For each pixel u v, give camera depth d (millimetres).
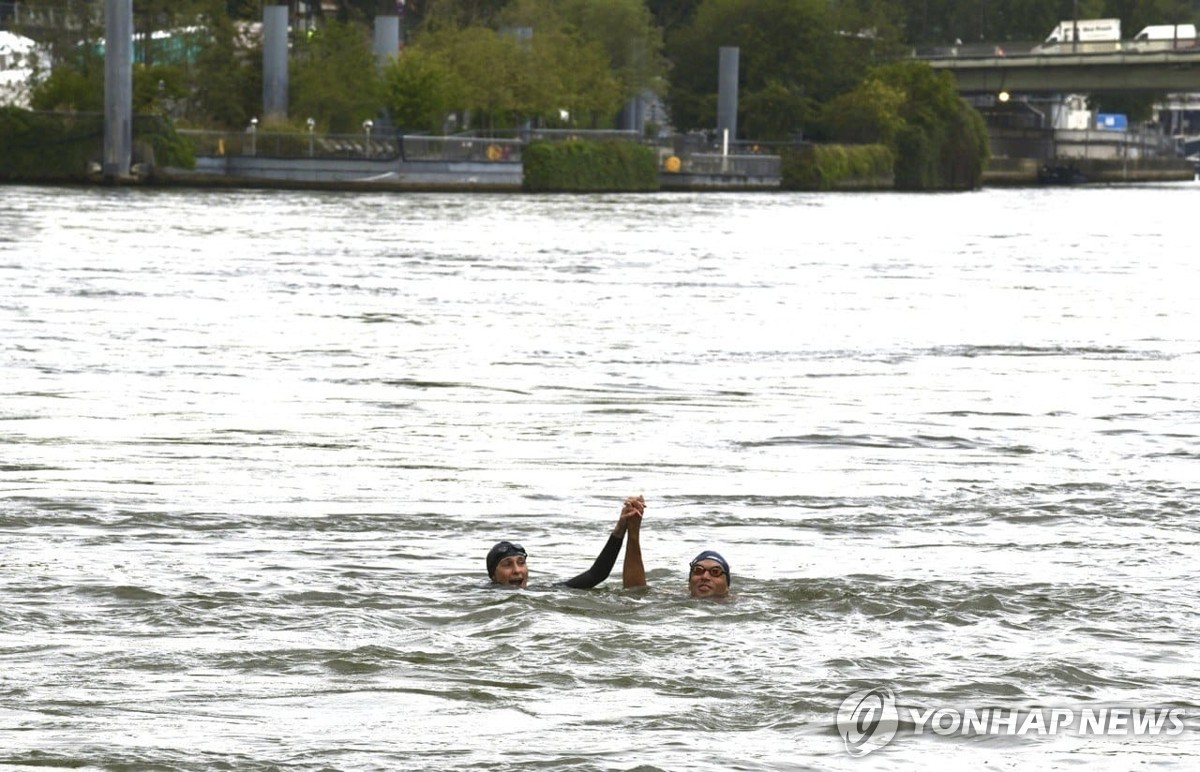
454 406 44625
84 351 54406
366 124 195125
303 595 24281
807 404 45969
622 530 24859
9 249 94312
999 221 166125
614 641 22016
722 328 65312
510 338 60750
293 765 17297
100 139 182000
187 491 32469
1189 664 21328
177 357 53625
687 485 33969
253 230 117875
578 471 35469
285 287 77938
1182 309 76438
